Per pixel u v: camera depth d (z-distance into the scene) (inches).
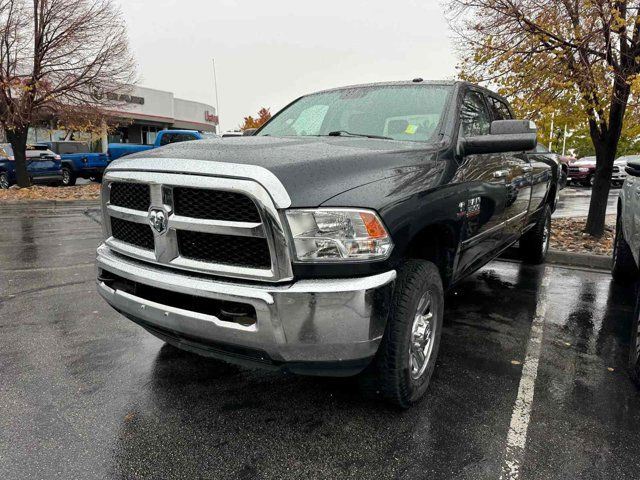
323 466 89.6
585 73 259.3
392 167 103.9
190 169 92.1
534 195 205.0
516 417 106.4
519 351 142.3
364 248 89.1
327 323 86.6
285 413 107.3
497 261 264.7
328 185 89.9
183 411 107.6
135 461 90.1
